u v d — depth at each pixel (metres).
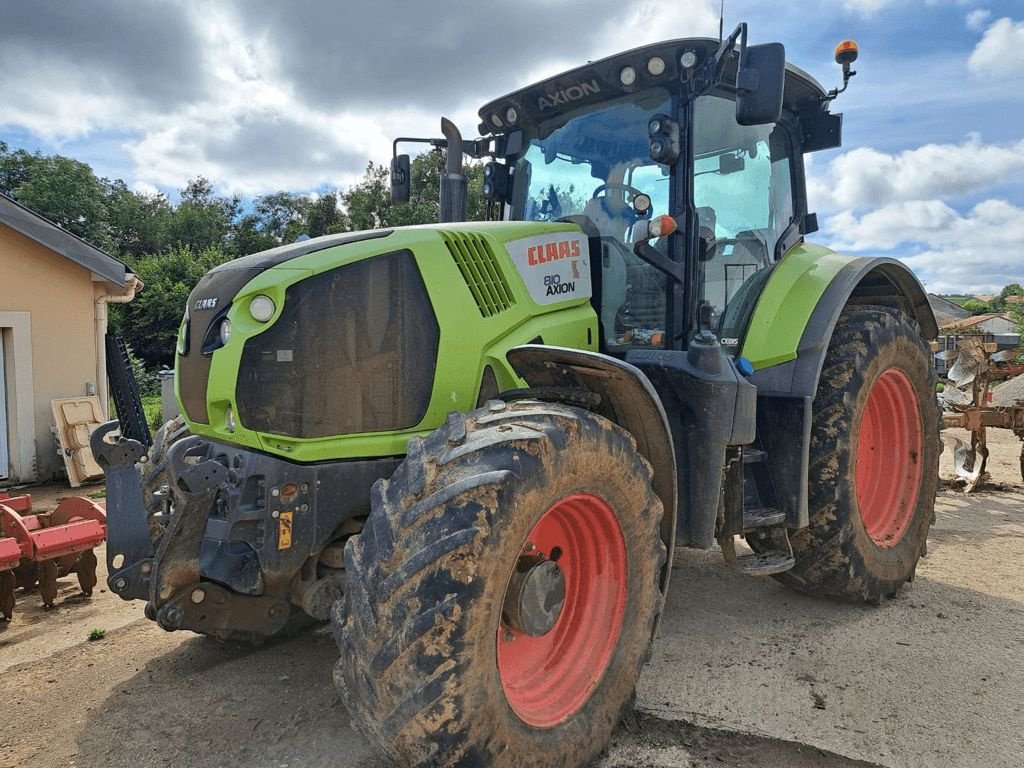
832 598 4.09
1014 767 2.52
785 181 4.36
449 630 2.05
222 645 3.62
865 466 4.41
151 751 2.67
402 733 2.05
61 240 8.83
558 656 2.65
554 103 3.91
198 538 2.73
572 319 3.41
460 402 2.94
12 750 2.70
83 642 3.74
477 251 3.10
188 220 44.69
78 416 8.96
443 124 4.20
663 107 3.59
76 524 4.28
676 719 2.85
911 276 4.52
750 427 3.22
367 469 2.77
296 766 2.56
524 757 2.24
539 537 2.65
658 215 3.55
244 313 2.72
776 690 3.07
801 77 4.07
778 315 3.84
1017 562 4.82
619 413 2.82
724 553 3.36
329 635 3.72
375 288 2.80
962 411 7.63
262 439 2.67
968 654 3.40
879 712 2.89
